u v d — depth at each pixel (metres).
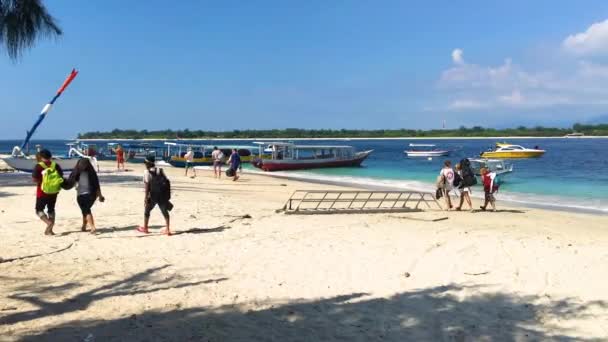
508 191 24.31
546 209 17.50
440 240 10.09
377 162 53.19
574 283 7.04
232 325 5.14
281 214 13.35
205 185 23.67
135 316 5.30
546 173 35.94
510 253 8.94
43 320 5.11
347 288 6.60
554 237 11.05
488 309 5.89
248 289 6.45
